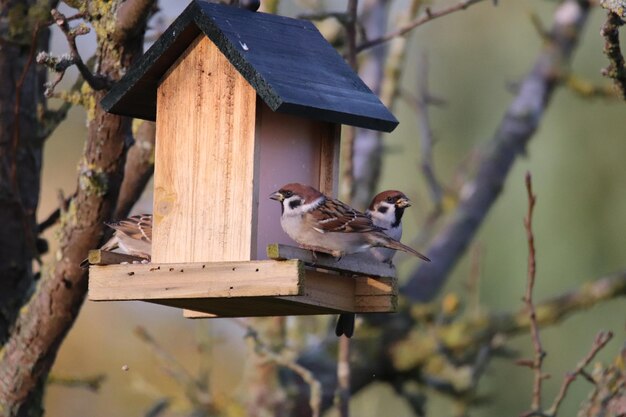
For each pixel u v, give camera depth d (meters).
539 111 15.44
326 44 8.96
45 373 9.92
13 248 10.41
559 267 15.56
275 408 12.94
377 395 15.10
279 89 7.98
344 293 8.66
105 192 9.23
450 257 14.93
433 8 16.69
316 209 8.34
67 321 9.67
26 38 10.47
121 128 9.16
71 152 16.59
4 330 10.30
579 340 15.62
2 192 10.36
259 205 8.48
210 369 12.98
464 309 15.65
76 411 15.63
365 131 14.39
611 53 8.73
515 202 15.98
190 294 8.08
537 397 9.62
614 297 14.05
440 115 16.61
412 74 16.81
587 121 16.00
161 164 8.77
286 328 13.54
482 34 16.75
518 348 15.73
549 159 16.00
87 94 9.20
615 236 15.50
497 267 15.91
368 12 14.92
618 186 15.71
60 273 9.48
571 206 15.74
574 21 15.60
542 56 15.66
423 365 13.82
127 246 9.07
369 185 14.03
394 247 8.65
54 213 10.48
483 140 16.42
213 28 8.34
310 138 8.84
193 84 8.67
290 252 7.89
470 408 13.98
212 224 8.49
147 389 12.80
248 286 7.87
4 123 10.42
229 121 8.49
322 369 13.48
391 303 8.64
